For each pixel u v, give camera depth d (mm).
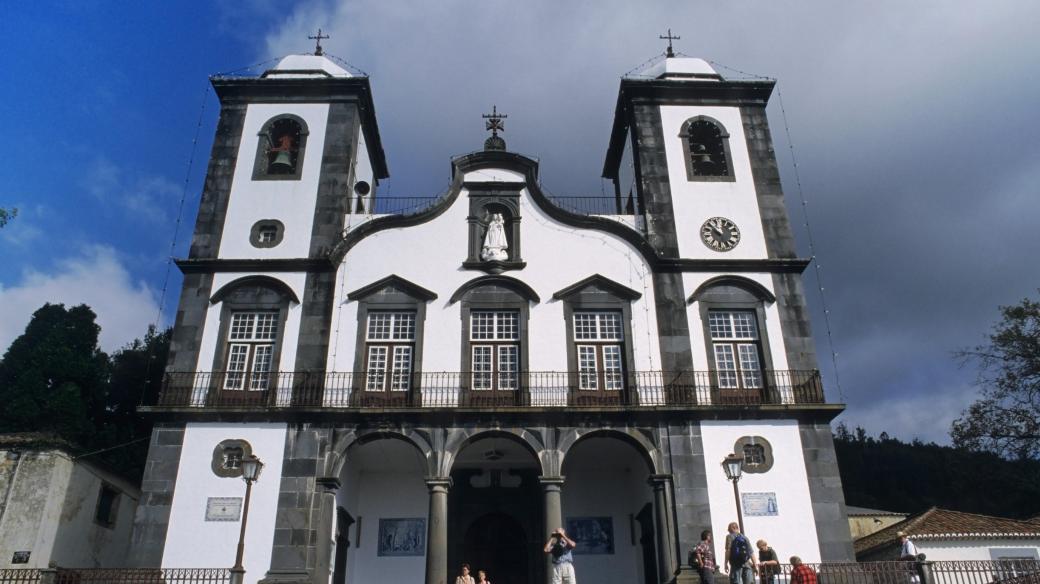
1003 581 17172
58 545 21500
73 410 29812
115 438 31688
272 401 20422
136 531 18875
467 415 20062
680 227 23172
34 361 30969
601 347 21641
